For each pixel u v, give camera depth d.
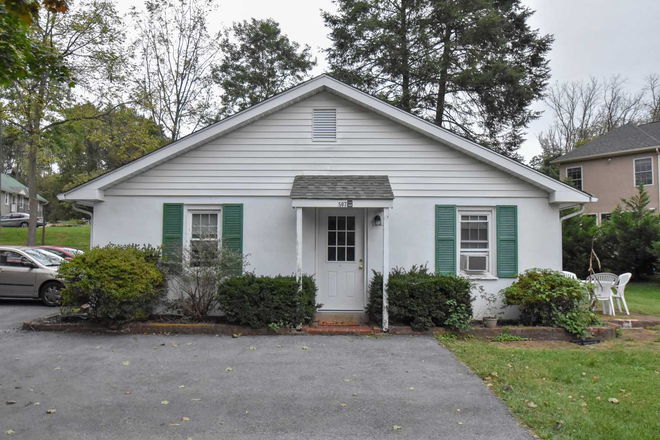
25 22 5.42
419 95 20.88
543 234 9.31
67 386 5.50
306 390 5.41
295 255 9.39
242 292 8.30
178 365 6.40
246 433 4.25
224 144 9.48
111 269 8.00
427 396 5.21
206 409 4.82
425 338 8.00
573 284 8.34
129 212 9.39
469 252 9.48
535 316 8.53
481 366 6.29
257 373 6.05
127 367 6.28
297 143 9.49
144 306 8.56
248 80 27.20
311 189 8.59
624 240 15.84
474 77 18.84
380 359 6.71
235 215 9.41
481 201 9.37
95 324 8.53
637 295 13.35
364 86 21.53
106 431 4.26
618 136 25.77
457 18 18.83
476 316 9.16
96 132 20.52
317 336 8.14
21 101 18.22
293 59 28.56
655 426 4.29
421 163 9.43
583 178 26.05
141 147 20.72
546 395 5.14
